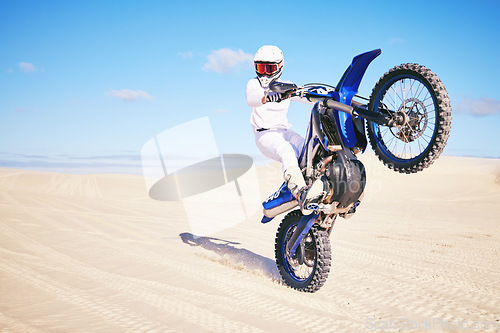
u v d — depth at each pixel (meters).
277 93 4.96
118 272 5.71
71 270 5.74
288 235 5.61
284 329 3.68
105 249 7.39
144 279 5.36
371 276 5.97
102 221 11.27
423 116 4.12
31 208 13.28
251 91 5.41
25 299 4.40
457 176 37.81
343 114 4.77
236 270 6.16
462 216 18.12
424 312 4.26
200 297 4.63
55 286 4.92
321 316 4.08
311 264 5.33
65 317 3.86
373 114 4.25
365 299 4.75
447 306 4.48
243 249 8.04
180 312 4.07
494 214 19.53
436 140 3.98
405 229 12.54
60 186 29.70
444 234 11.45
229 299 4.59
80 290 4.78
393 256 7.66
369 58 4.64
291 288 5.32
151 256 6.90
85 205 15.51
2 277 5.25
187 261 6.61
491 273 6.27
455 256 7.79
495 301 4.71
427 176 37.84
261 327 3.72
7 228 9.23
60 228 9.63
